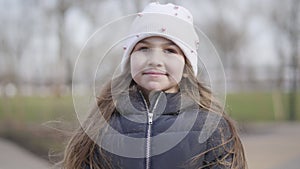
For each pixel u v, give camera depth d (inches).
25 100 710.5
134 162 84.5
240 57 1488.7
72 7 788.6
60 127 100.7
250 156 488.7
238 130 94.2
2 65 892.6
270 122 968.3
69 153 92.7
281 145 604.7
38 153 486.3
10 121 661.3
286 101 1165.7
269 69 1434.5
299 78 1240.2
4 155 514.6
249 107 1091.3
